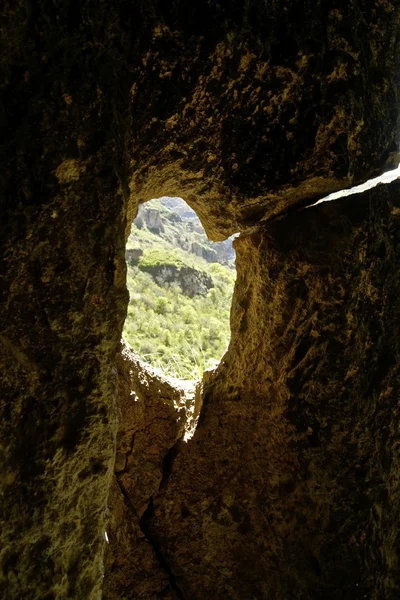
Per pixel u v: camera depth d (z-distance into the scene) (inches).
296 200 52.5
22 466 28.9
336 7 38.5
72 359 30.8
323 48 39.4
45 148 27.3
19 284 27.7
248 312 63.8
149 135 40.2
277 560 55.8
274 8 36.6
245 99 41.0
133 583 61.4
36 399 29.3
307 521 52.4
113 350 33.2
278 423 56.9
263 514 58.4
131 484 68.2
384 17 40.8
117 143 30.8
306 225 51.2
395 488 52.1
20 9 25.0
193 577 61.8
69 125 27.9
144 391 77.2
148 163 43.4
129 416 72.1
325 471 50.6
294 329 54.2
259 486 59.6
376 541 50.2
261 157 45.7
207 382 73.7
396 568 53.3
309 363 51.6
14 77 26.0
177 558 63.0
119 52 31.5
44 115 26.9
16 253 27.3
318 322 50.4
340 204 47.8
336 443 49.6
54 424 30.3
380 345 49.3
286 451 55.5
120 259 32.1
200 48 35.4
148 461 70.8
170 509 66.0
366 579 49.3
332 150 44.5
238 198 50.3
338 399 49.1
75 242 29.7
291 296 53.9
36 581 29.8
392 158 48.0
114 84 30.5
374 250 47.1
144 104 37.4
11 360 27.8
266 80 39.9
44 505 30.1
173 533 64.5
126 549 62.7
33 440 29.3
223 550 61.1
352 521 49.3
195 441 69.1
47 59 26.6
